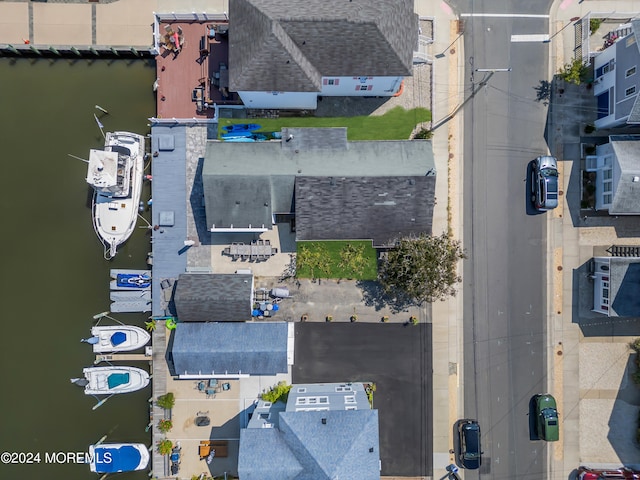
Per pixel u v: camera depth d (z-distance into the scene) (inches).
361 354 1445.6
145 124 1455.5
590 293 1441.9
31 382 1471.5
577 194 1433.3
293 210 1349.7
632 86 1227.9
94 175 1318.9
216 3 1416.1
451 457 1451.8
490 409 1454.2
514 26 1418.6
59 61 1465.3
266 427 1235.9
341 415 1198.3
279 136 1409.9
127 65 1457.9
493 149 1435.8
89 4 1418.6
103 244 1462.8
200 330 1387.8
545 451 1455.5
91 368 1449.3
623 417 1446.9
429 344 1445.6
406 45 1236.5
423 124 1425.9
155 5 1419.8
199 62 1419.8
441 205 1439.5
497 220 1443.2
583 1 1406.3
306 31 1201.4
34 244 1470.2
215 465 1460.4
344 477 1139.3
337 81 1306.6
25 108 1470.2
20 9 1422.2
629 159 1301.7
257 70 1229.7
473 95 1427.2
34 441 1476.4
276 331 1387.8
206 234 1438.2
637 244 1429.6
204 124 1427.2
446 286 1381.6
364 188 1296.8
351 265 1421.0
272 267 1441.9
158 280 1443.2
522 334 1449.3
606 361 1445.6
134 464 1461.6
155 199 1434.5
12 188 1472.7
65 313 1469.0
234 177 1289.4
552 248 1443.2
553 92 1425.9
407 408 1446.9
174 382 1455.5
